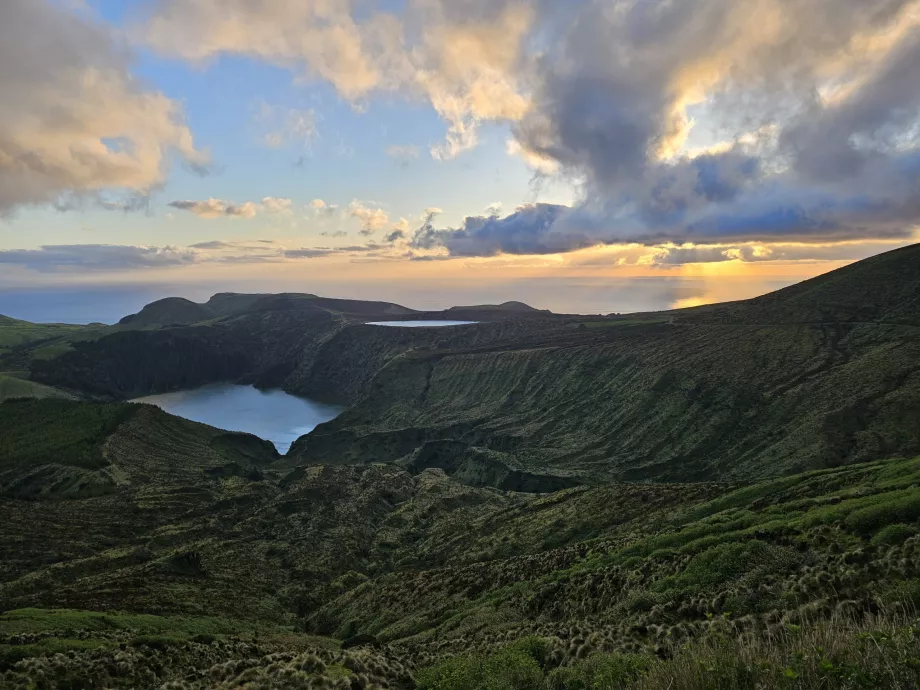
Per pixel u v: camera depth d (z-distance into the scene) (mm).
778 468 82438
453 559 63594
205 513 93750
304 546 77250
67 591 53031
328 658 18875
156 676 22562
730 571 26578
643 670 10094
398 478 107812
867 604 13891
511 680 14602
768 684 7156
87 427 125938
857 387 95000
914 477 35969
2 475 105125
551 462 112250
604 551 42750
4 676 19922
